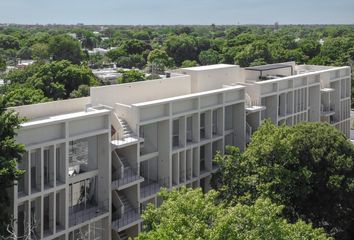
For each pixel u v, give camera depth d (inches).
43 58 7204.7
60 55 7308.1
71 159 1882.4
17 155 1439.5
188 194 1425.9
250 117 2667.3
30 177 1632.6
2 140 1412.4
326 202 2094.0
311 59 6747.1
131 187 2011.6
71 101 1994.3
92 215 1833.2
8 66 6909.5
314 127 2197.3
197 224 1277.1
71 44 7367.1
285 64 3385.8
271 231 1304.1
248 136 2596.0
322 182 2097.7
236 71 2780.5
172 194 1465.3
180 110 2192.4
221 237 1251.2
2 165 1355.8
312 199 2107.5
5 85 4057.6
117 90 2148.1
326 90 3208.7
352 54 6929.1
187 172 2258.9
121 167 1953.7
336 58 6786.4
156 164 2162.9
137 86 2228.1
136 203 2009.1
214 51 7800.2
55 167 1699.1
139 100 2244.1
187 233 1254.3
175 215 1332.4
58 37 7445.9
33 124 1619.1
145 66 7194.9
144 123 2025.1
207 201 1432.1
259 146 2012.8
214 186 2112.5
